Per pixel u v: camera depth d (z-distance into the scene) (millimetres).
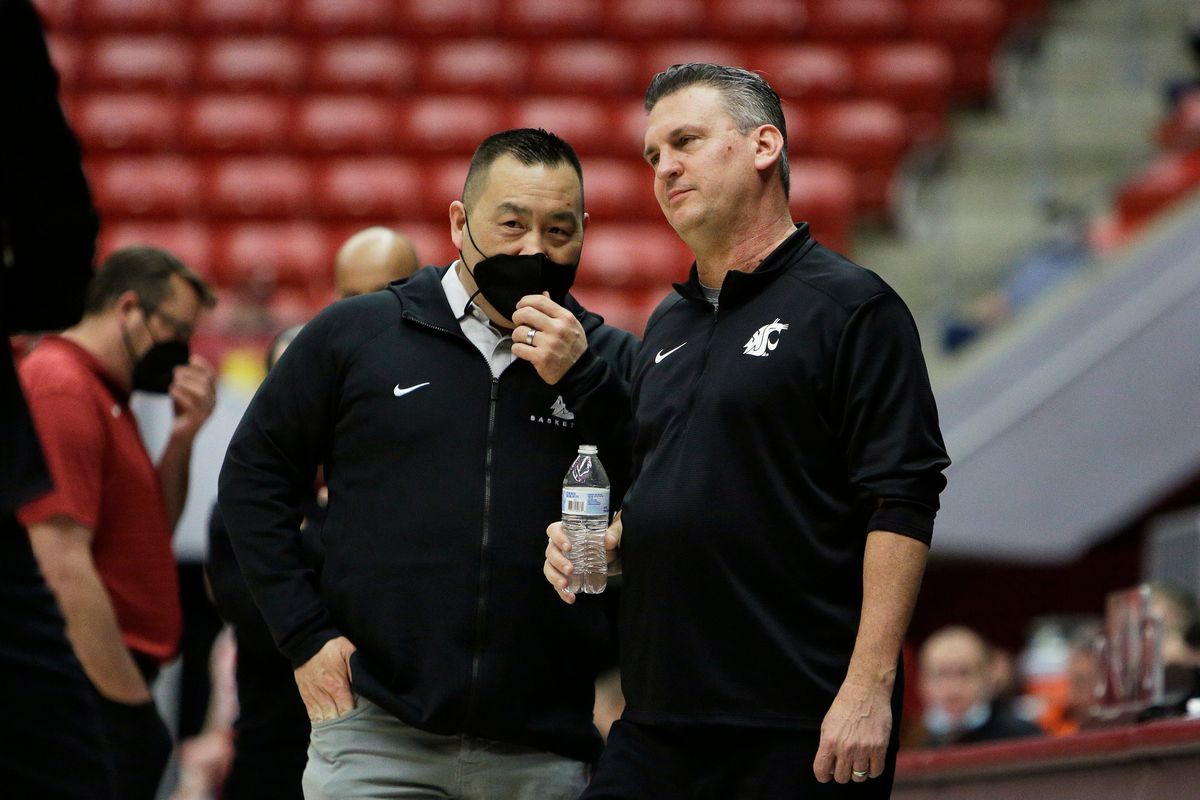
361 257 11211
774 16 40906
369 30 41062
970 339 27938
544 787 8836
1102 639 11898
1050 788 11391
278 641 8742
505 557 8711
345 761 8656
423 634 8609
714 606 7809
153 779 11102
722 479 7855
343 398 8930
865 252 36125
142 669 11430
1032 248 30672
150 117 38844
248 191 37562
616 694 15711
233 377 24766
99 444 10945
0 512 6648
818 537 7820
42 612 6762
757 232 8258
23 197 6863
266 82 39844
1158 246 23688
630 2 41250
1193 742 8938
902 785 14539
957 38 40344
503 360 9008
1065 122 38375
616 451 8969
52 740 6684
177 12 41094
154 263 11562
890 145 37812
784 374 7836
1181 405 22594
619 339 9578
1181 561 15297
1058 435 22859
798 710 7684
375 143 38594
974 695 18406
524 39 41094
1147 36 40156
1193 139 32469
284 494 8930
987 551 22812
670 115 8281
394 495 8758
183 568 21312
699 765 7863
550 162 8758
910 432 7656
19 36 6609
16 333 7523
